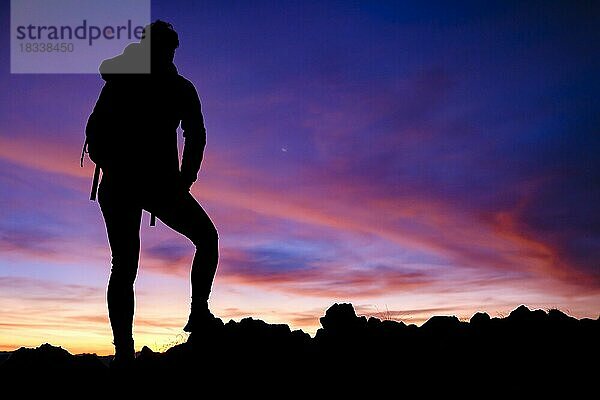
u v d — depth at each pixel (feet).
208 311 13.83
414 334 15.20
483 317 16.29
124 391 12.40
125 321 13.43
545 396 11.58
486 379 12.57
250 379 12.61
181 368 13.09
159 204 13.66
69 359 13.65
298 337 14.74
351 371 13.03
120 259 13.58
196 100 14.26
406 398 11.76
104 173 13.71
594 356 13.35
